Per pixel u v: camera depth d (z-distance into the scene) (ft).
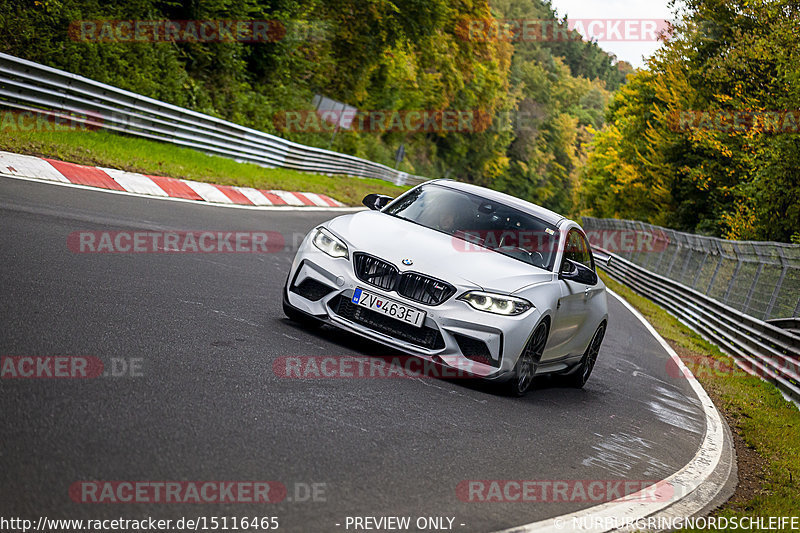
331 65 213.05
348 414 22.95
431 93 319.27
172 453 16.90
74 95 78.95
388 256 30.53
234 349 26.68
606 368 47.88
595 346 40.60
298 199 100.63
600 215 286.87
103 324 25.75
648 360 56.29
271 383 23.88
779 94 148.46
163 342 25.38
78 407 18.20
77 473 14.89
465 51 300.20
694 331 89.35
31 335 22.91
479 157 415.64
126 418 18.22
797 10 156.97
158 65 119.75
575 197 381.40
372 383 26.94
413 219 34.71
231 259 46.83
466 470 21.20
